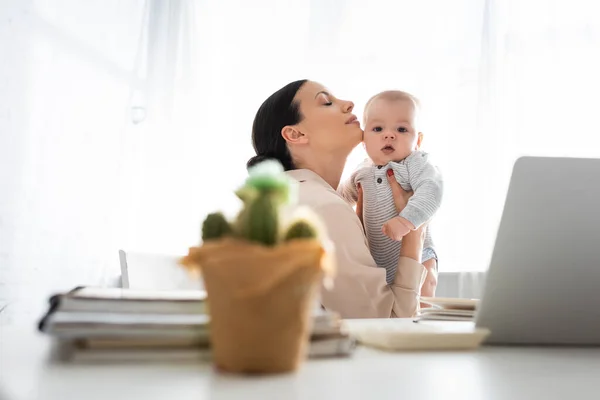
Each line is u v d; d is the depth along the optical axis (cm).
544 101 293
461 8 301
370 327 64
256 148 154
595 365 50
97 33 249
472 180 287
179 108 299
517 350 57
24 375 38
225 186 298
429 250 173
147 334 44
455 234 283
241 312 39
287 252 38
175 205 291
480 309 58
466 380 42
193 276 42
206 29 308
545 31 296
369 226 151
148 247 283
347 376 41
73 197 227
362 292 119
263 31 309
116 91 263
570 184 55
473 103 295
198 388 36
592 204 55
